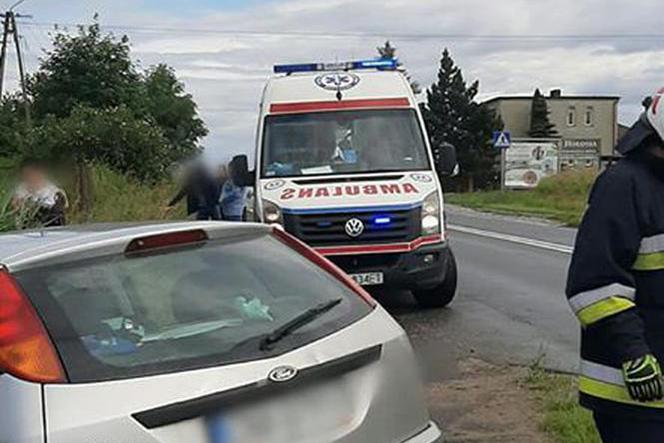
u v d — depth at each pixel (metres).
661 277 3.49
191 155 15.23
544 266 14.95
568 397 6.70
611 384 3.54
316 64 12.05
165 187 21.83
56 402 3.10
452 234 22.52
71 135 25.00
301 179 10.84
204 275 3.81
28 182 12.05
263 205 10.51
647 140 3.50
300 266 4.13
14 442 3.03
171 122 41.97
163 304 3.59
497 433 6.10
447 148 11.50
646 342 3.48
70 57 36.59
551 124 90.19
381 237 10.27
